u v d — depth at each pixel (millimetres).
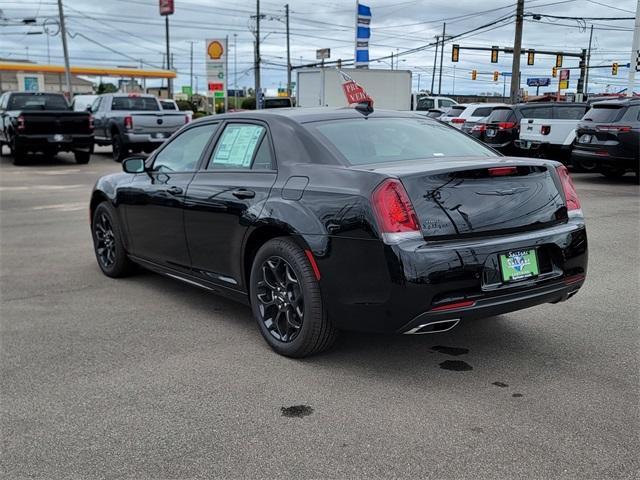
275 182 4320
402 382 3863
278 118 4641
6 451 3154
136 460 3043
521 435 3189
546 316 5051
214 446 3156
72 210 10938
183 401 3656
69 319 5180
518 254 3840
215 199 4727
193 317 5207
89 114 19266
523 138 16453
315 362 4203
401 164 4004
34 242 8273
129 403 3645
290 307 4203
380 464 2955
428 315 3586
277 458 3031
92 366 4195
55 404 3652
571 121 15508
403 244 3572
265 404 3598
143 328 4941
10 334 4828
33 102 20453
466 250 3643
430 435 3209
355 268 3732
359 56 30453
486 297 3701
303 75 30266
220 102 47875
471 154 4531
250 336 4734
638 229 8516
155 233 5574
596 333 4660
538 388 3742
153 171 5719
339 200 3824
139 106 22297
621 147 12977
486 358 4219
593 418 3357
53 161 21016
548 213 4078
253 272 4418
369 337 4652
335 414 3461
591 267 6527
